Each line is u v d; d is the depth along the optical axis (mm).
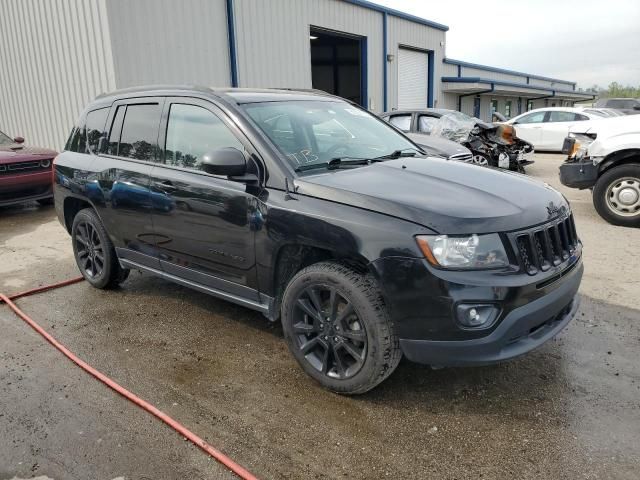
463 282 2537
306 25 15148
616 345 3561
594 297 4410
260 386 3154
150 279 5117
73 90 11422
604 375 3186
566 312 3107
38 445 2633
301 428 2738
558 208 3051
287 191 3061
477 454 2514
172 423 2771
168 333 3910
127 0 10297
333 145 3650
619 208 6855
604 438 2600
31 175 8234
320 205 2904
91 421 2828
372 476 2385
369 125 4219
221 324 4051
